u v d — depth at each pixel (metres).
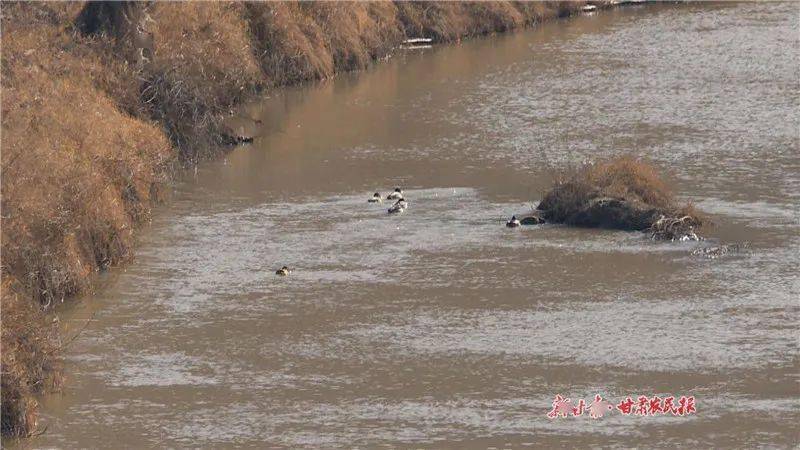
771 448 68.88
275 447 69.31
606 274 95.00
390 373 78.69
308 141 138.12
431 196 116.31
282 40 166.88
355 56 179.75
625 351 81.38
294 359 80.88
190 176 123.38
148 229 106.56
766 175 122.06
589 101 157.88
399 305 89.44
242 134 140.25
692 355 80.69
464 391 76.12
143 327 85.75
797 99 157.75
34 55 122.19
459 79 172.75
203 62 145.38
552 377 77.81
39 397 75.56
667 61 186.00
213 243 102.88
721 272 95.12
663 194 110.25
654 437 70.25
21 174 93.81
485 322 86.19
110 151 108.19
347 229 106.31
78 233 94.19
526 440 69.88
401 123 146.50
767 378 77.44
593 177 110.88
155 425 72.12
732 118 147.38
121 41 133.25
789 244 101.25
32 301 83.81
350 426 71.75
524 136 139.75
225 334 84.69
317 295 91.38
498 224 107.38
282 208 112.88
